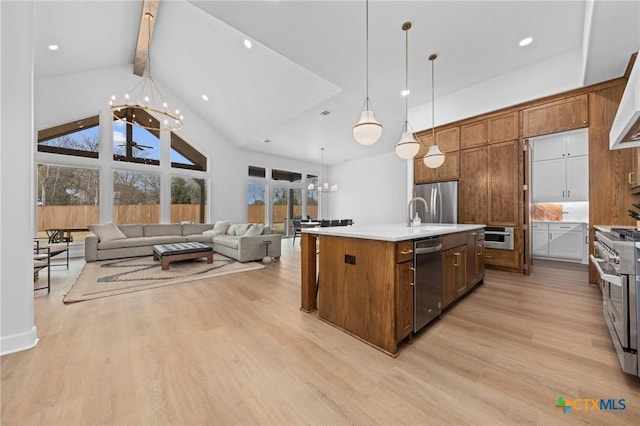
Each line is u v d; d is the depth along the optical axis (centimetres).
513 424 113
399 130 615
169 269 417
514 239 384
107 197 574
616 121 214
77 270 412
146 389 135
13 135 175
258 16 272
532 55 339
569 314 236
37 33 402
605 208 311
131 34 496
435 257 218
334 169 1015
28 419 114
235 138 731
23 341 174
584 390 135
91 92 556
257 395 132
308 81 436
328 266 221
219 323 219
